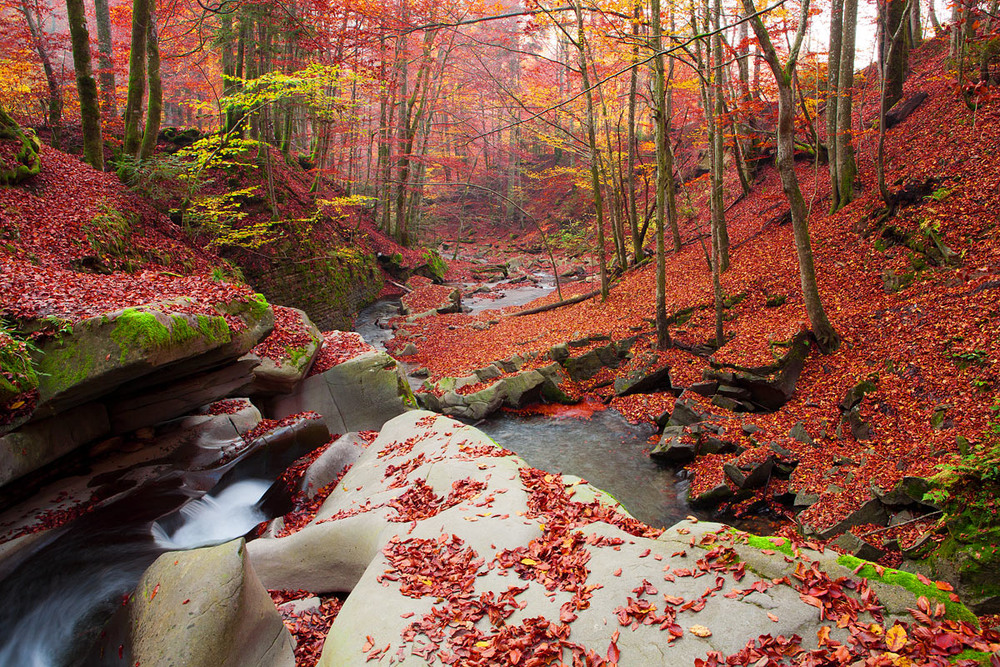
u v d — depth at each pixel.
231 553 5.34
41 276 9.15
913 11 23.09
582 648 4.27
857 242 15.31
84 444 8.89
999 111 14.29
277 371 11.71
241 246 19.92
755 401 12.15
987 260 11.48
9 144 13.30
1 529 7.39
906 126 18.19
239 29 20.42
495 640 4.50
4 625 6.18
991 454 7.34
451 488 7.18
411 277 32.19
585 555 5.39
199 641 4.72
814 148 20.30
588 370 16.03
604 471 11.49
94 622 5.95
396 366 13.08
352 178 34.34
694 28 16.31
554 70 30.91
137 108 17.94
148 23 17.78
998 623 6.29
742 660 3.94
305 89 19.02
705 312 16.23
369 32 9.69
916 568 7.17
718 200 18.58
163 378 9.09
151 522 7.84
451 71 32.47
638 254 24.56
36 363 7.33
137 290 9.41
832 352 12.27
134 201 16.66
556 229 45.09
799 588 4.49
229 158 23.09
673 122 30.16
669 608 4.50
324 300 23.12
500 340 19.75
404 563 5.73
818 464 9.75
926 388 9.82
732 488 9.82
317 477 9.67
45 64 18.70
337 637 4.90
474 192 59.44
